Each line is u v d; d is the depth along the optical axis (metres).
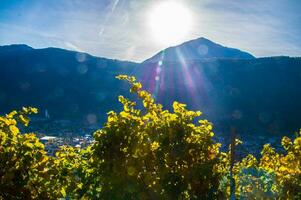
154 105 10.80
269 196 13.38
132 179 9.84
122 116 10.35
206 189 10.40
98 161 10.09
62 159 10.66
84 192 10.12
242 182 13.75
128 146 9.98
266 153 14.95
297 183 12.74
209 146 10.64
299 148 13.27
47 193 9.62
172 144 10.20
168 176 9.99
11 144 9.34
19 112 9.89
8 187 9.05
